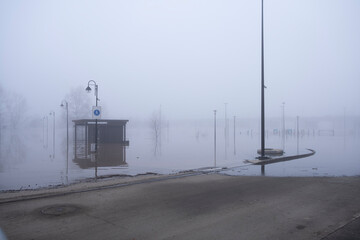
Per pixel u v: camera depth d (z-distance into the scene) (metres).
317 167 14.77
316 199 7.93
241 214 6.59
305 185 9.84
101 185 9.73
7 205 7.26
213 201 7.72
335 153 22.91
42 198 7.98
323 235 5.31
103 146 31.05
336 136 56.59
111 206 7.20
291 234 5.39
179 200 7.80
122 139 36.41
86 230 5.58
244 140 42.41
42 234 5.37
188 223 6.00
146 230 5.60
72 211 6.77
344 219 6.22
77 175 13.41
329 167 14.77
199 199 7.93
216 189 9.19
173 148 28.48
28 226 5.77
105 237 5.26
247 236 5.31
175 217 6.38
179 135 59.97
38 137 53.03
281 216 6.45
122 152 24.62
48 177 12.88
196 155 21.89
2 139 45.94
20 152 25.05
